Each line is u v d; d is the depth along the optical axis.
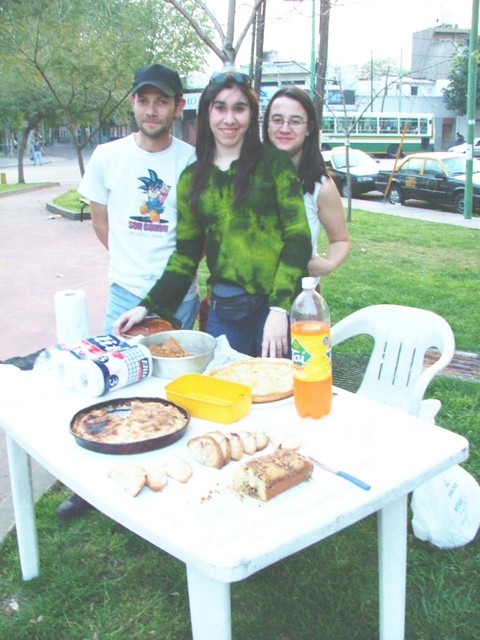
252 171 2.72
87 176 3.30
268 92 12.95
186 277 2.99
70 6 14.18
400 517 1.91
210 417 2.04
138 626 2.44
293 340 2.02
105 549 2.86
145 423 1.96
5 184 22.25
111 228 3.32
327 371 2.02
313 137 3.15
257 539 1.44
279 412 2.10
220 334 2.99
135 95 3.03
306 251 2.71
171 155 3.20
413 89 46.16
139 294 3.28
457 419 3.95
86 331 2.77
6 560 2.82
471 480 2.81
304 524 1.50
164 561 2.77
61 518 3.06
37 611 2.50
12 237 11.55
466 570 2.65
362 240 10.95
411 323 3.06
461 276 8.23
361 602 2.52
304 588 2.61
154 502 1.61
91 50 15.23
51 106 19.88
